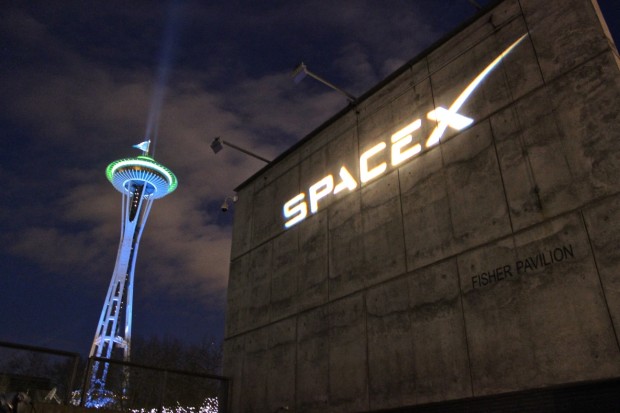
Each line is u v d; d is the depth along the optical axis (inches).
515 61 366.0
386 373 380.8
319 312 465.7
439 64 430.3
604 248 278.8
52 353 370.9
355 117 509.4
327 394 425.7
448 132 398.9
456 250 359.9
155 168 4439.0
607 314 267.7
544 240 308.7
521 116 348.2
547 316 293.6
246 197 655.1
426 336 359.9
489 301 327.0
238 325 569.6
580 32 331.3
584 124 310.2
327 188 513.7
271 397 483.8
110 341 3533.5
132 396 1154.7
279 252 551.5
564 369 277.6
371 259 429.7
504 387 302.7
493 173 352.8
